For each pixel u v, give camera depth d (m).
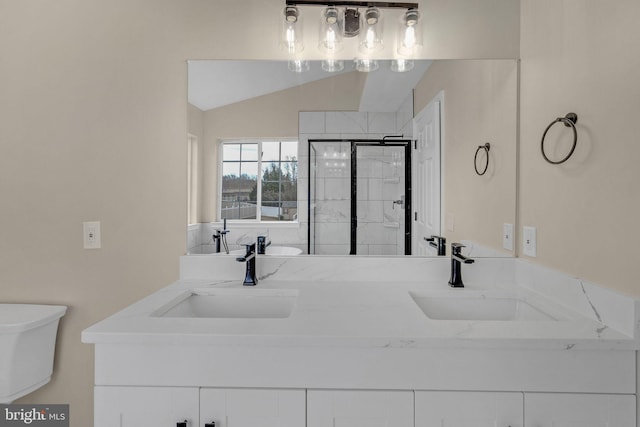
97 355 0.89
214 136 1.53
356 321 0.98
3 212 1.46
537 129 1.30
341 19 1.47
